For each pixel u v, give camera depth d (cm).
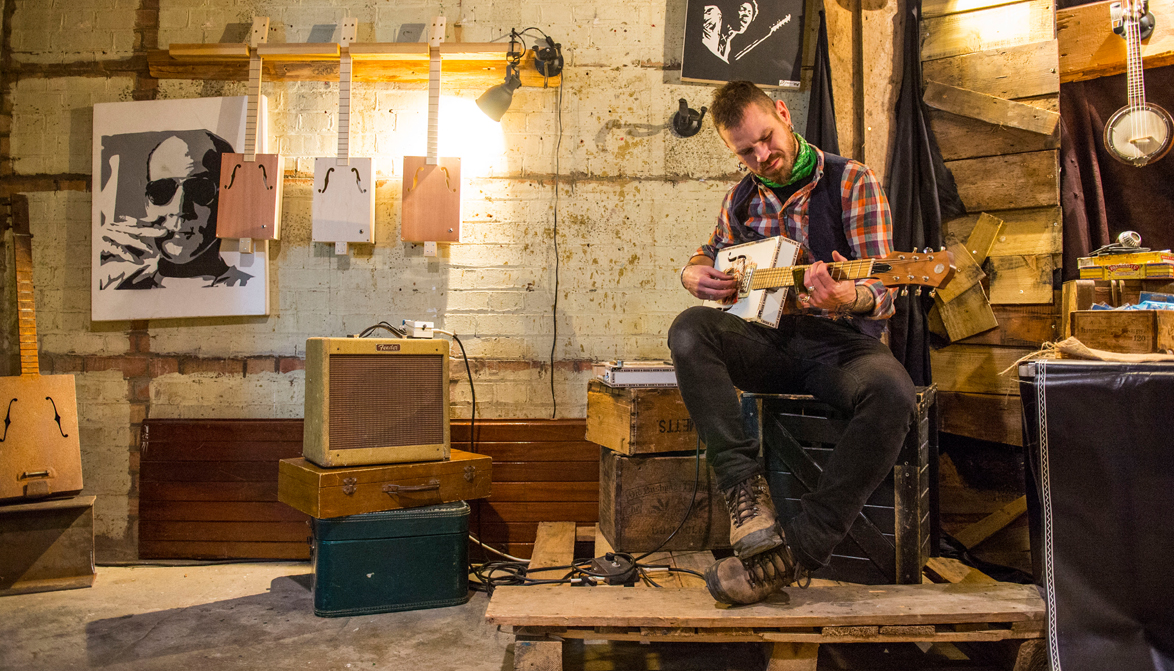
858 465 164
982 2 268
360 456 232
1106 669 159
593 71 296
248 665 192
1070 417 166
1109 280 203
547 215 294
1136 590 160
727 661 200
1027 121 256
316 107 296
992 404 259
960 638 165
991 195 264
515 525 284
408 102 296
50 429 265
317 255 294
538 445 286
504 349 294
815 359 184
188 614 230
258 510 285
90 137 298
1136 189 250
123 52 298
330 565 227
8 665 191
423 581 236
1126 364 162
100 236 292
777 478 212
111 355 295
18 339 296
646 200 294
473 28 296
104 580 264
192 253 291
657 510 238
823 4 285
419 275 294
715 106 189
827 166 200
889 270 177
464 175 294
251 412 293
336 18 298
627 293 293
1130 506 160
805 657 168
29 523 256
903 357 258
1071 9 259
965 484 268
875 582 199
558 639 168
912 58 275
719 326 186
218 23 298
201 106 292
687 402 178
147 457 285
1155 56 244
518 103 296
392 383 240
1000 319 260
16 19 300
